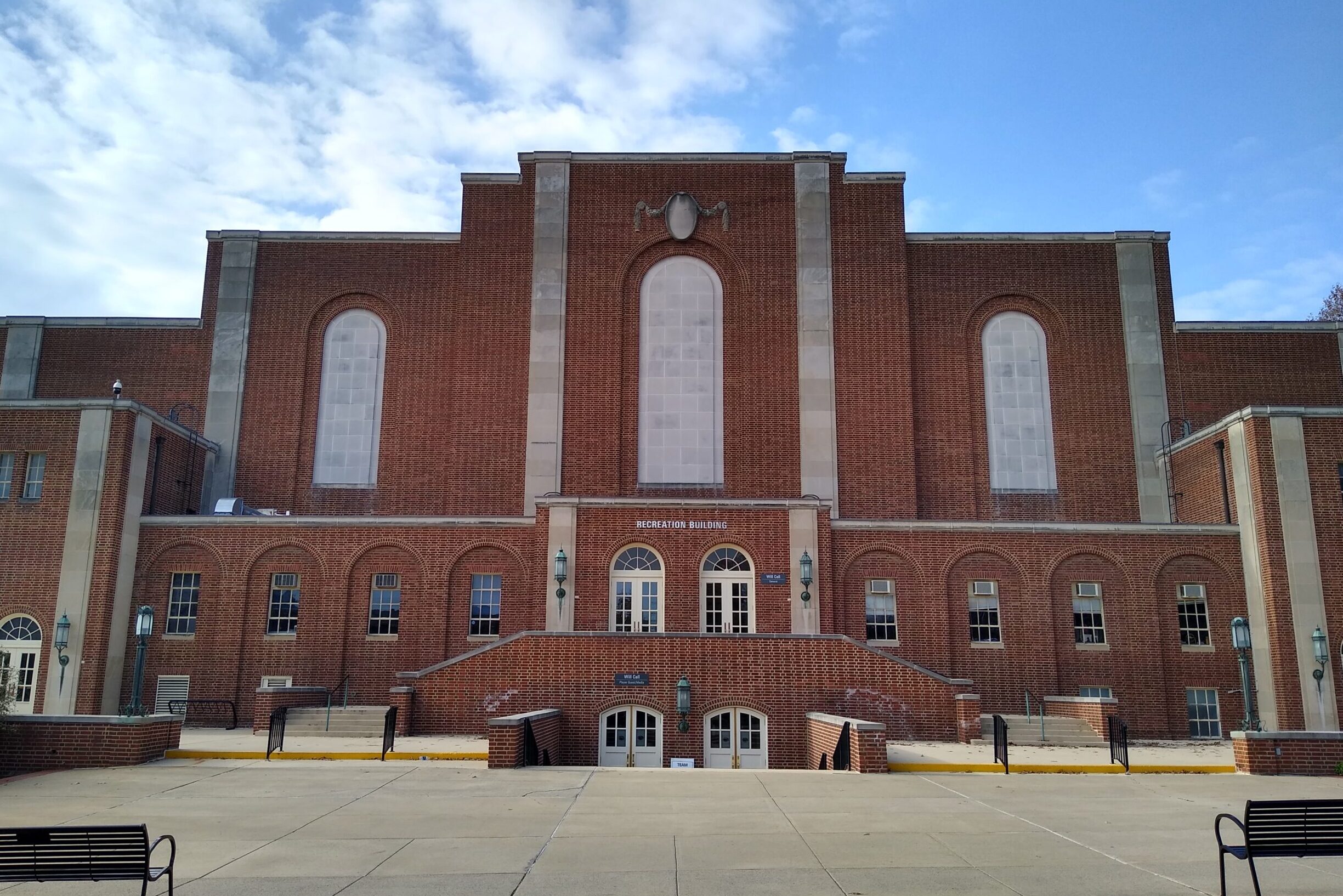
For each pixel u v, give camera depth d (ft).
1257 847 35.35
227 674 108.99
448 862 41.57
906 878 39.09
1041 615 110.42
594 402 126.41
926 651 109.50
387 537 112.88
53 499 107.04
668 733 86.58
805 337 127.65
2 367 132.36
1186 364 131.23
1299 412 106.83
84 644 103.86
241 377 130.21
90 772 65.92
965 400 128.67
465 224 131.44
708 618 107.86
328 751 76.43
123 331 133.08
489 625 111.65
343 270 132.87
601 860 41.96
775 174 132.36
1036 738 91.09
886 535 112.06
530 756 72.59
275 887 37.91
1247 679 85.66
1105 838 46.57
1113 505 127.03
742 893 37.06
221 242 134.00
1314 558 103.60
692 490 124.06
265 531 112.27
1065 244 133.59
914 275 132.16
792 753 86.43
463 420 126.11
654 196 131.95
